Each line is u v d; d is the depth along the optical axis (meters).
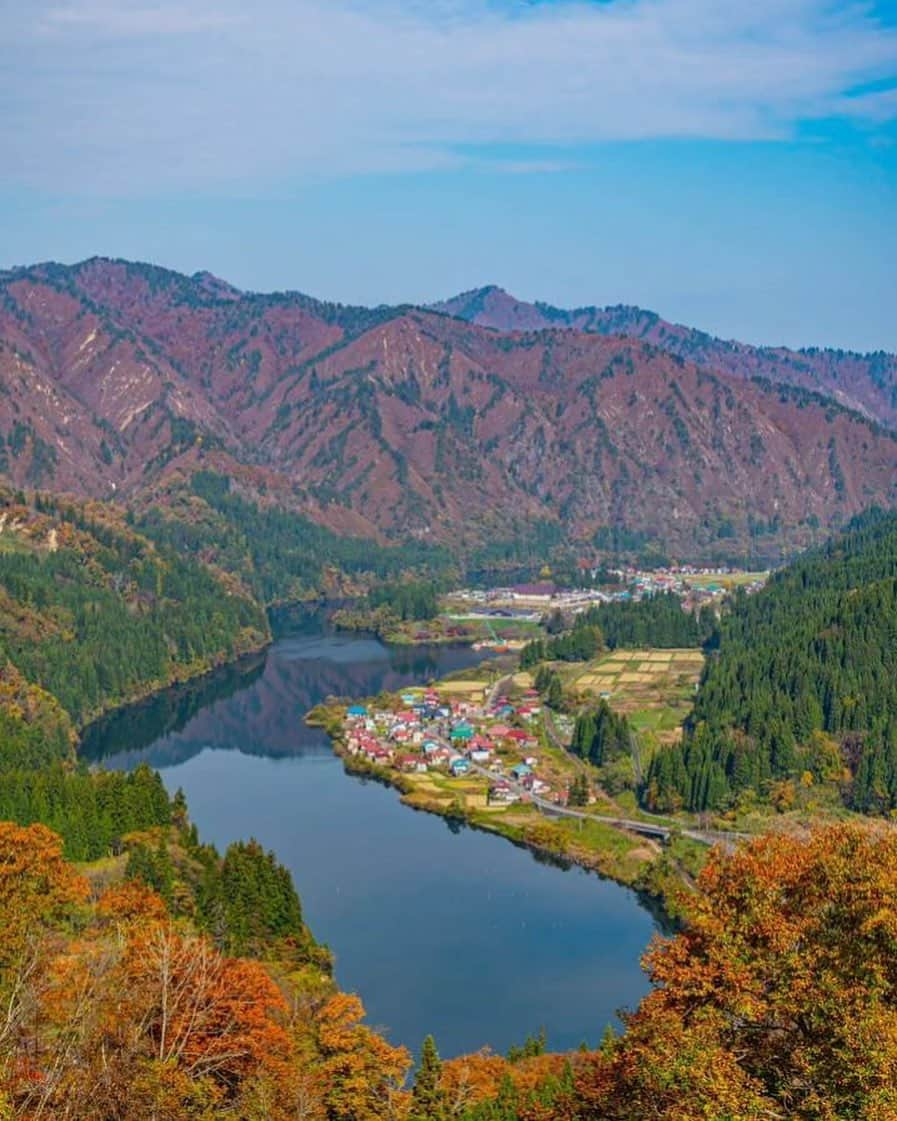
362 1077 104.88
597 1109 75.50
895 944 65.50
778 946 70.00
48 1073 68.12
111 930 116.44
